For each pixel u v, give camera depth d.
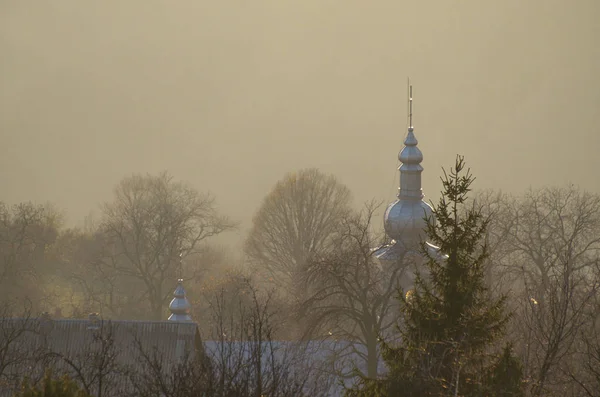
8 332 135.00
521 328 92.75
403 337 84.00
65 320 153.50
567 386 83.75
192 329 155.12
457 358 78.69
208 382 75.81
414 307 84.94
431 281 85.56
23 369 115.50
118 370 101.12
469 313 81.94
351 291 158.88
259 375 75.31
